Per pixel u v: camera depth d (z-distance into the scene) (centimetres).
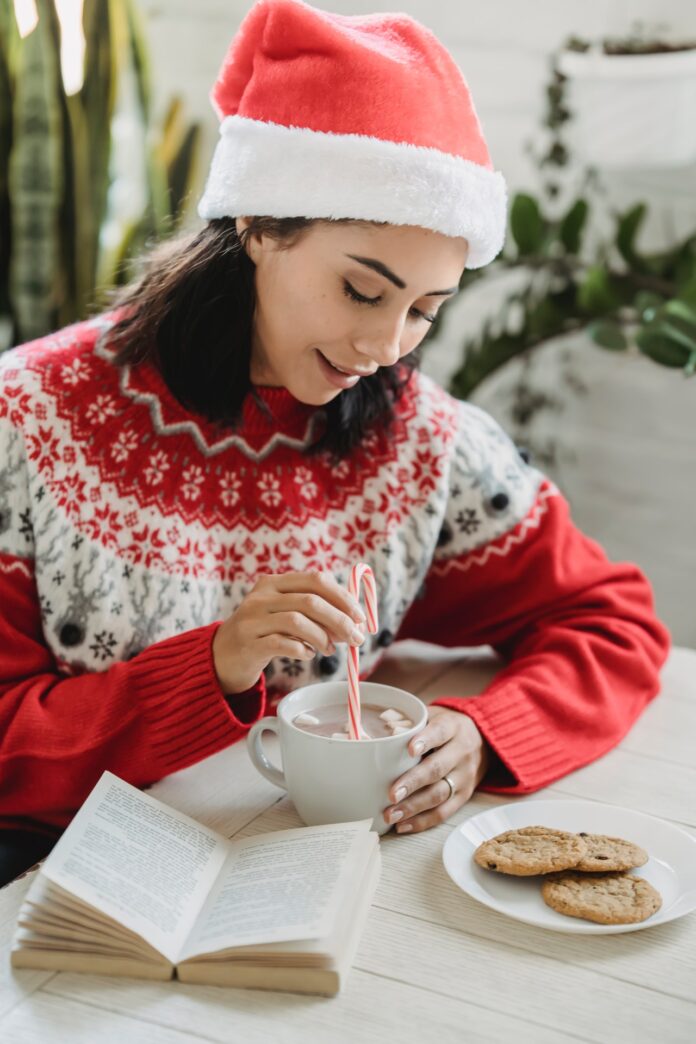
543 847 87
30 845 108
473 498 126
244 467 114
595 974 76
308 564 116
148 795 91
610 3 210
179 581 110
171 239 120
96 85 207
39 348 113
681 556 227
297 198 94
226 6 239
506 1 218
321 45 93
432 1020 71
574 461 232
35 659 107
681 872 87
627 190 215
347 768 88
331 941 73
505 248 206
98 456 109
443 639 135
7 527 107
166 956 73
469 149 96
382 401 119
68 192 209
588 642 119
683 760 109
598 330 197
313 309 98
